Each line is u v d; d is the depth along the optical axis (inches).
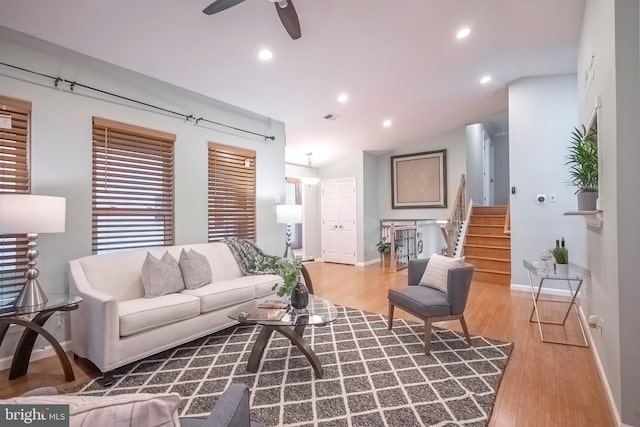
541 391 81.8
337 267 277.0
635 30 67.4
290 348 109.3
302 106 178.2
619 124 68.2
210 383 86.4
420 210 283.9
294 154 276.7
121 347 89.0
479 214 253.9
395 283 212.1
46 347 104.3
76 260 106.5
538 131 179.5
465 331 110.4
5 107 97.8
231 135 169.8
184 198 147.3
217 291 117.1
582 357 100.8
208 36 109.5
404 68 149.6
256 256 156.6
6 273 97.9
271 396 79.9
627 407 65.9
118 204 125.3
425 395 79.7
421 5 107.6
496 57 150.3
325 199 309.3
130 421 26.0
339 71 144.6
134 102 129.8
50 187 106.8
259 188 185.3
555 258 126.2
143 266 114.8
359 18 110.7
